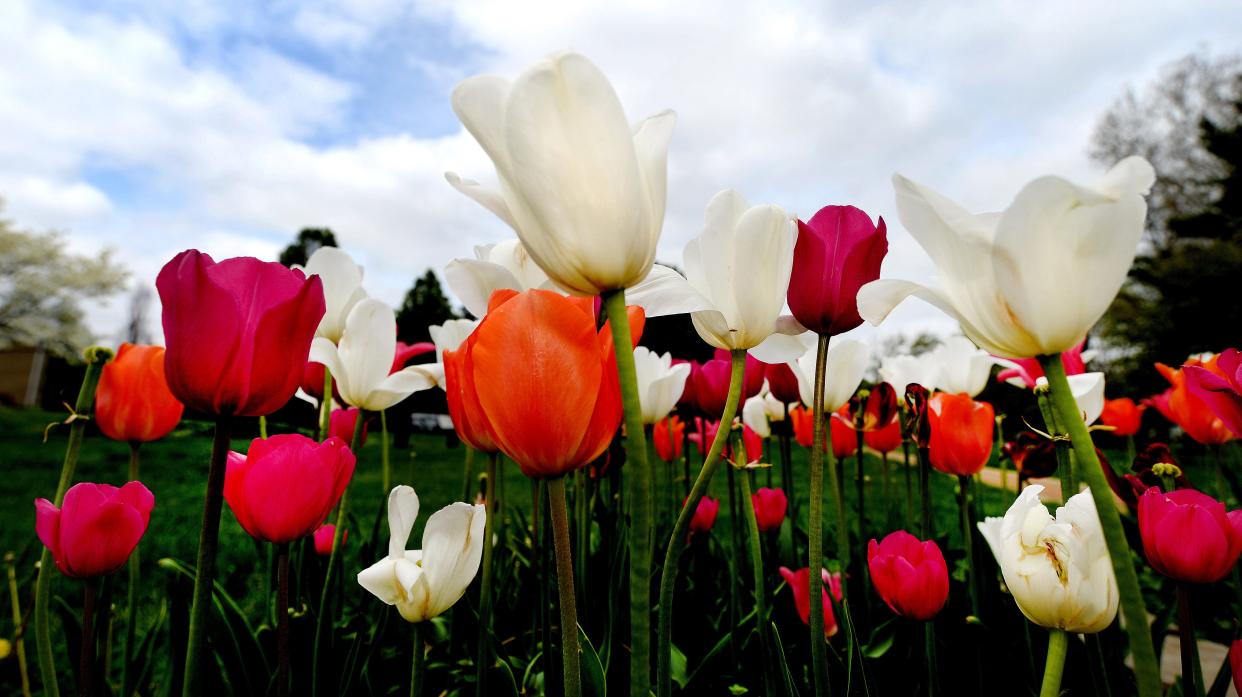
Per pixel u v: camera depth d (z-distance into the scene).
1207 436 1.77
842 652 1.34
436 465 7.13
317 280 0.73
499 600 1.80
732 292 0.80
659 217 0.65
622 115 0.59
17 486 5.75
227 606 1.27
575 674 0.62
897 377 2.40
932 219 0.64
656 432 2.34
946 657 1.31
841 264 0.87
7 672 1.54
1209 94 19.05
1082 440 0.55
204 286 0.65
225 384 0.67
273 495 0.88
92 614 0.91
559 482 0.64
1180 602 0.80
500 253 1.34
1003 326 0.59
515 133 0.58
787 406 1.75
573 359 0.60
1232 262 15.84
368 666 1.32
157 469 6.15
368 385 1.56
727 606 1.75
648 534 0.59
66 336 25.88
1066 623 0.74
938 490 4.43
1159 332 15.43
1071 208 0.55
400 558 0.98
